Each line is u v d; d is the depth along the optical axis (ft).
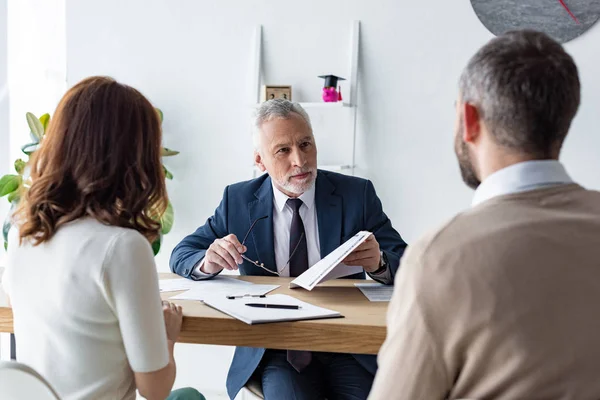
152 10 10.54
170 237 10.69
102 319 3.89
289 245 6.87
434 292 2.81
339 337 4.82
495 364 2.75
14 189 9.34
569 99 3.01
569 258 2.77
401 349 2.88
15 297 4.11
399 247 6.68
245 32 10.28
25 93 10.98
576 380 2.69
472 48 9.61
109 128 4.00
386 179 10.00
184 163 10.58
